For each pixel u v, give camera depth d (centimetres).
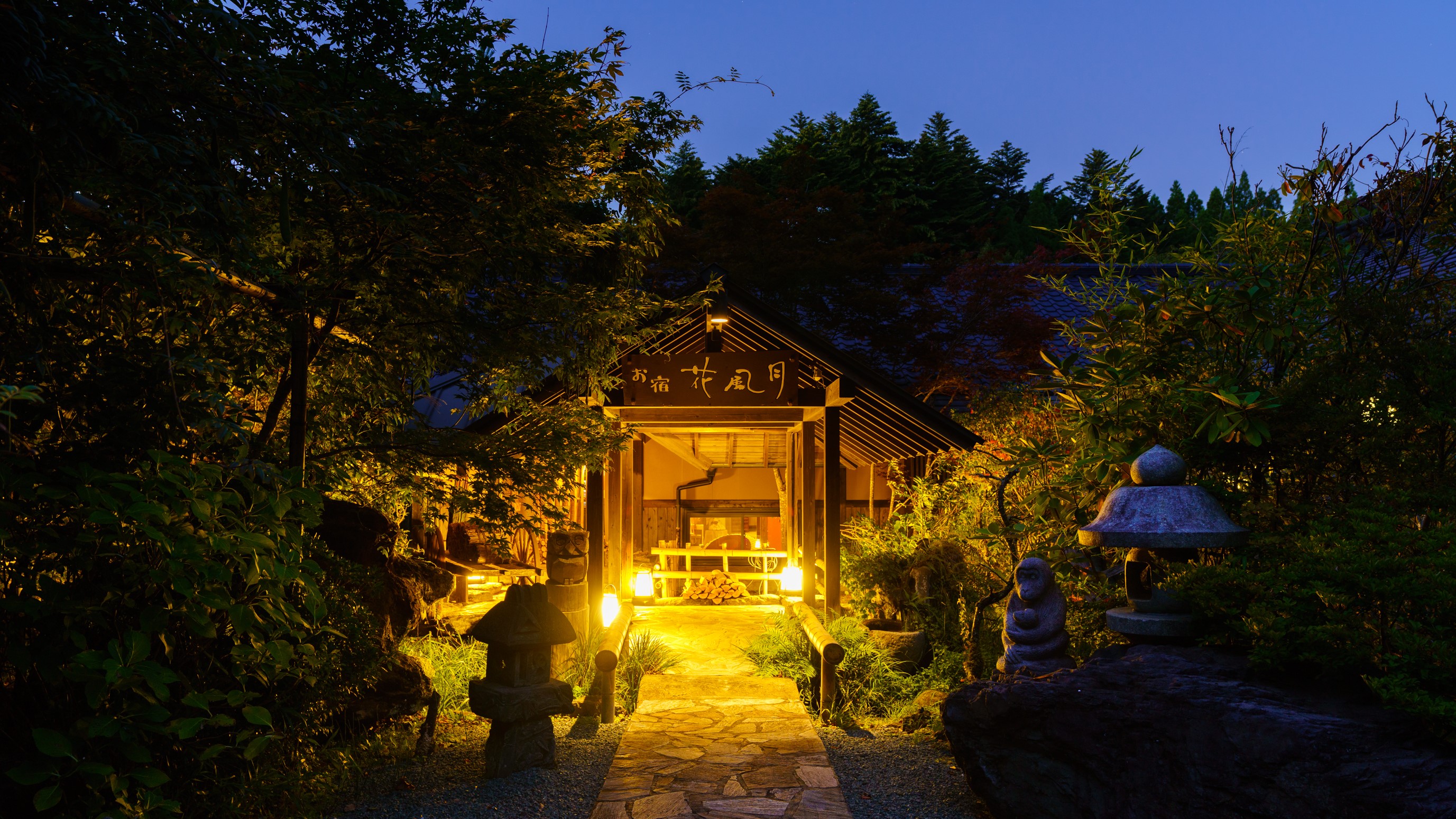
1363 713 359
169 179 312
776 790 517
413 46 487
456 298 597
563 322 613
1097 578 578
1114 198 630
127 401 349
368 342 593
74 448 346
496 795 522
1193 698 383
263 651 352
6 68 247
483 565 1056
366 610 498
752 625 1044
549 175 534
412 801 509
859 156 2488
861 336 1470
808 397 932
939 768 573
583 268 683
